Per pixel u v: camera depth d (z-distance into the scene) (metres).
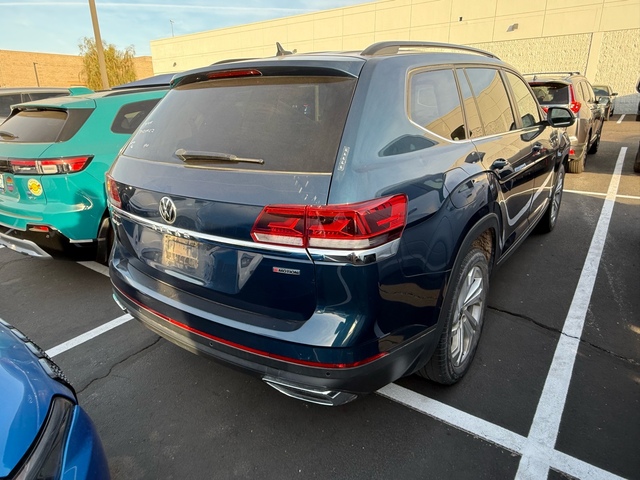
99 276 4.38
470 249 2.42
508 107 3.24
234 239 1.82
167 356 3.00
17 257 4.90
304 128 1.84
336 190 1.63
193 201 1.92
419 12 22.88
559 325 3.12
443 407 2.40
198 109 2.24
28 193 3.61
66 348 3.12
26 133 3.97
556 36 19.86
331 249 1.63
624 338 2.95
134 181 2.24
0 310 3.69
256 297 1.84
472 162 2.36
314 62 1.95
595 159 9.56
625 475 1.95
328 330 1.69
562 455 2.07
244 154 1.89
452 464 2.05
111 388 2.68
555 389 2.49
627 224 5.20
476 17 21.45
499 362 2.74
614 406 2.35
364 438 2.23
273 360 1.80
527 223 3.62
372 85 1.90
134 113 4.38
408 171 1.87
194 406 2.51
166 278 2.19
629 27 18.34
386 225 1.69
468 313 2.50
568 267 4.05
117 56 27.12
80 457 1.51
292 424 2.35
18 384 1.58
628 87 19.03
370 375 1.78
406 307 1.85
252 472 2.06
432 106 2.27
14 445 1.35
